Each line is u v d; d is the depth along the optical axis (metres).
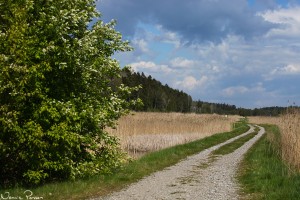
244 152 26.88
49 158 15.16
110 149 17.80
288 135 20.94
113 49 17.72
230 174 17.56
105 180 15.31
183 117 49.50
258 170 16.98
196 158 23.38
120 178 15.85
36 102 14.98
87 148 17.11
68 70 15.80
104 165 16.84
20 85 14.06
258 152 24.92
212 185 15.05
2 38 14.25
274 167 17.55
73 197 12.77
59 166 14.84
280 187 13.51
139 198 12.84
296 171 15.63
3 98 14.23
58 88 15.84
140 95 106.75
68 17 15.71
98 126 16.77
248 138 39.72
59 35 15.38
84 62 16.44
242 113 154.88
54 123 15.02
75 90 16.59
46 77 15.48
